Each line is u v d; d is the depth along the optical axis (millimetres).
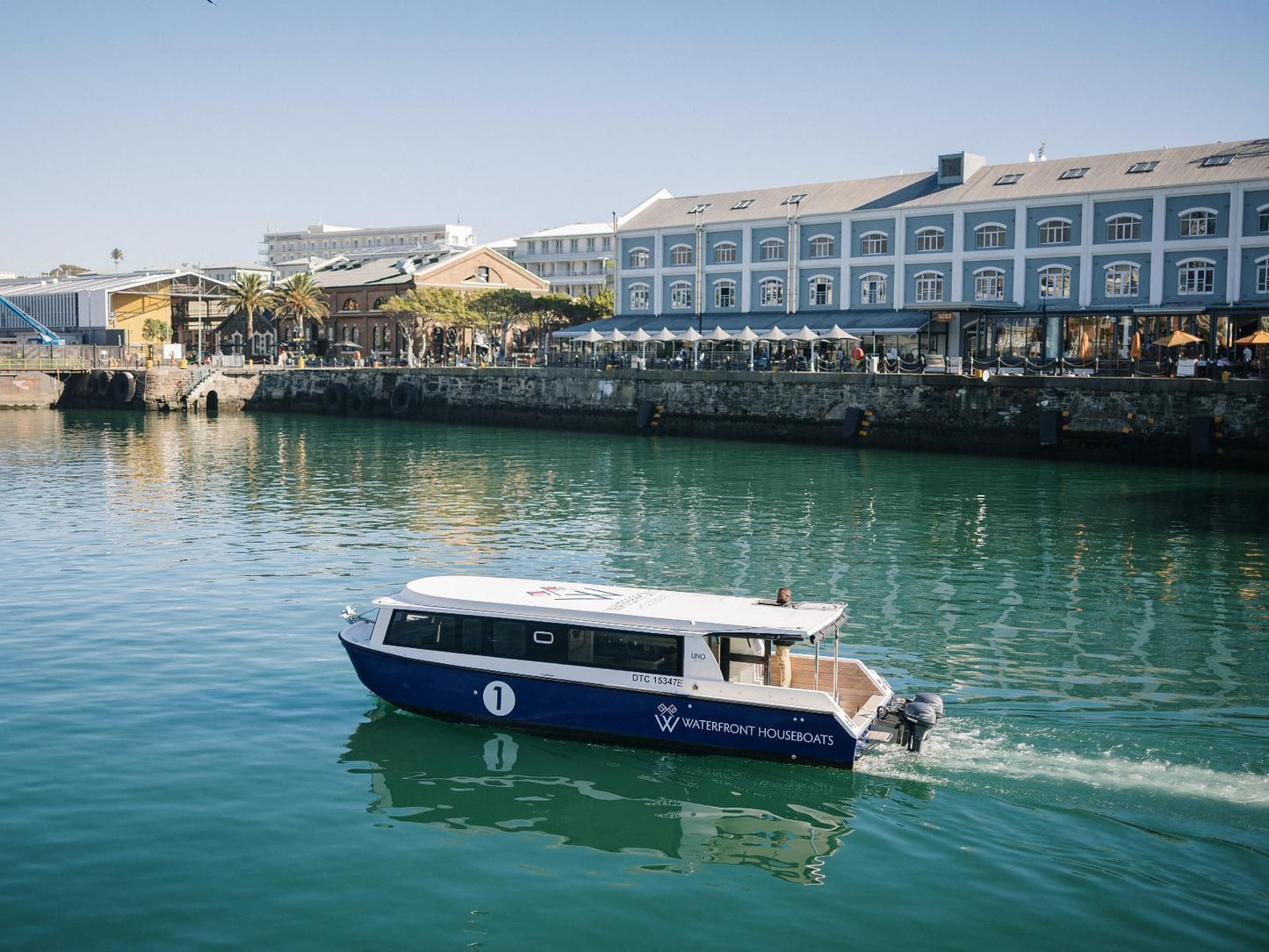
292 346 122438
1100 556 32531
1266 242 61344
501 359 97250
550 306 105062
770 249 80438
